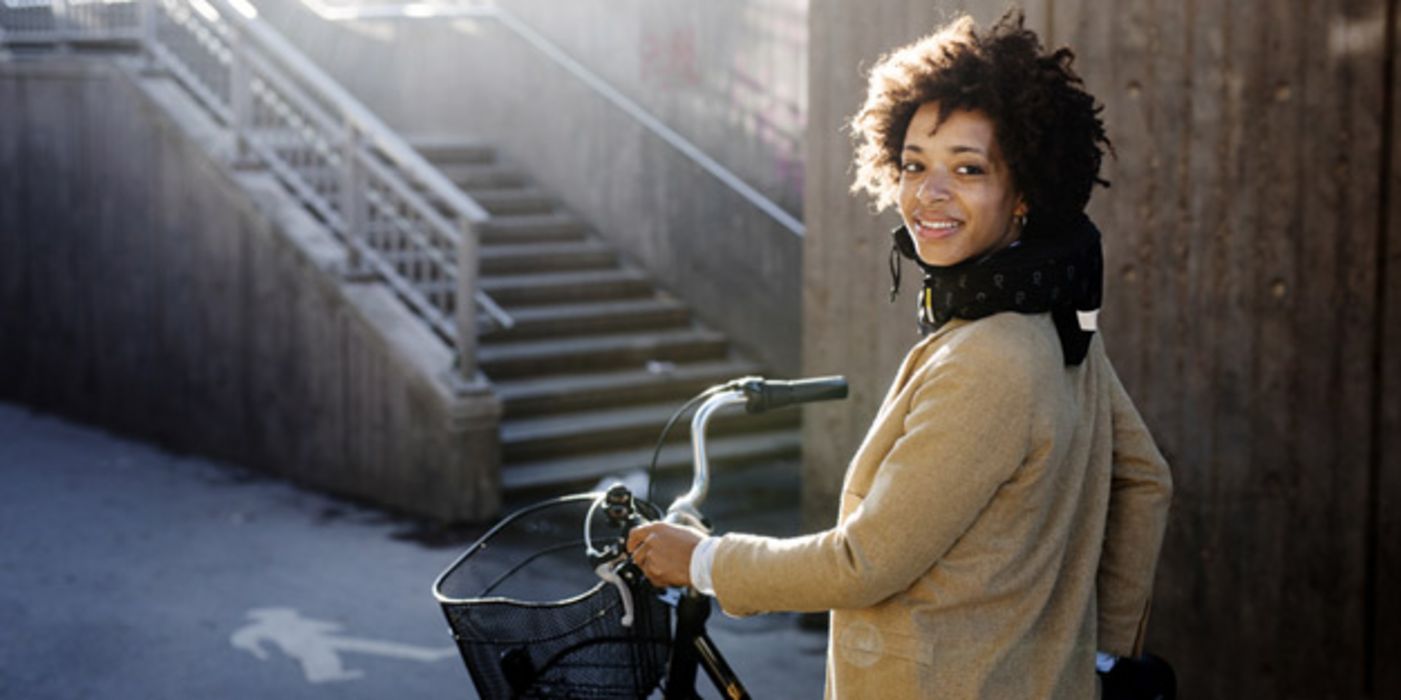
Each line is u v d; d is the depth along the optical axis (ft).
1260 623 13.11
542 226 32.89
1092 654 6.81
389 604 19.03
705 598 7.32
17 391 34.27
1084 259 6.57
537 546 21.61
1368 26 12.25
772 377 29.25
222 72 28.40
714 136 30.58
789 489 25.68
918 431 6.26
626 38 32.55
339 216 27.48
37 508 24.31
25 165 33.01
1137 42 13.23
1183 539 13.42
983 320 6.43
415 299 24.77
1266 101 12.69
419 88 36.68
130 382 30.48
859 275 16.74
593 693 7.18
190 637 17.60
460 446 23.03
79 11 32.09
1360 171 12.39
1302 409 12.78
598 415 27.35
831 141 16.85
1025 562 6.48
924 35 15.39
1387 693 12.62
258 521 23.49
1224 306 13.03
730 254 30.01
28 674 16.22
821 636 17.58
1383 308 12.41
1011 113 6.41
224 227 27.37
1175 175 13.16
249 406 27.27
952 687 6.40
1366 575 12.64
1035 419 6.24
